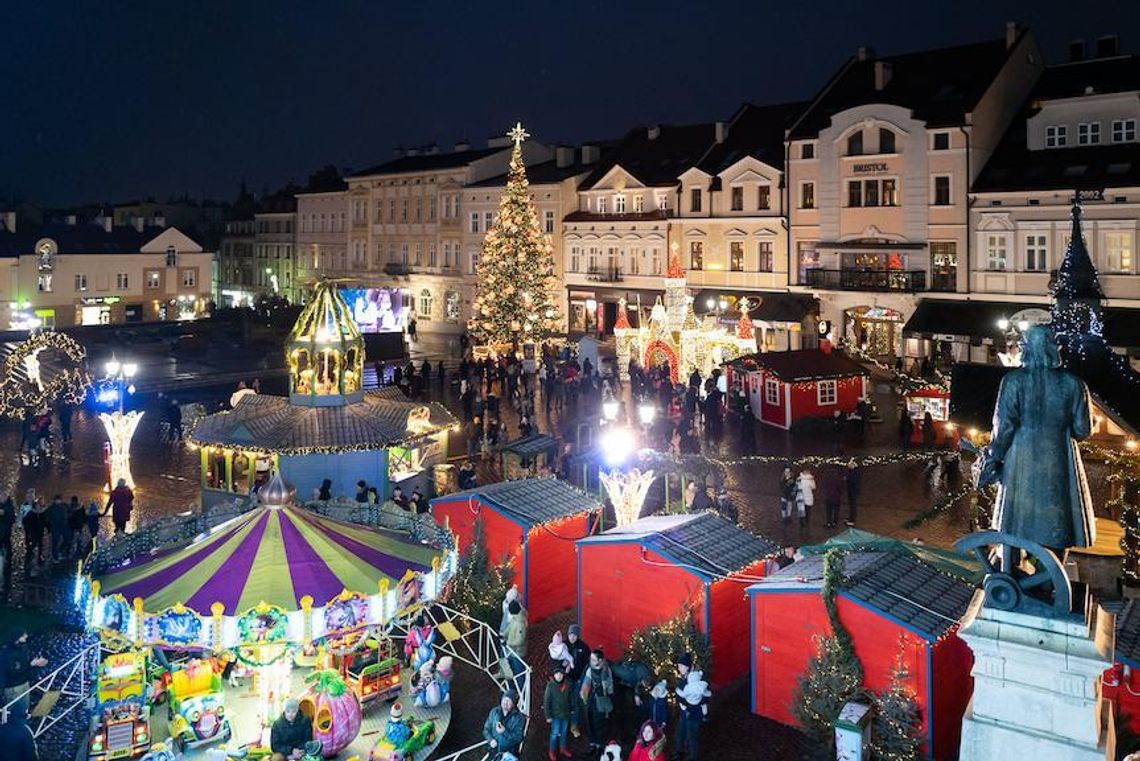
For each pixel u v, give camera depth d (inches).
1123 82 1763.0
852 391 1466.5
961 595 566.9
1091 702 315.9
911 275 1881.2
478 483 1135.0
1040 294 1726.1
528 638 709.9
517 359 1921.8
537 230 2098.9
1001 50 1909.4
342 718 532.7
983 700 334.0
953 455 959.6
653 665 605.6
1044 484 335.0
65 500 1068.5
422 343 2657.5
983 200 1792.6
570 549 771.4
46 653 688.4
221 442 1007.6
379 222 3203.7
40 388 1494.8
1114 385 842.8
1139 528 682.8
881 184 1936.5
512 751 500.7
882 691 531.2
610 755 496.4
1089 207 1657.2
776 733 573.9
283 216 3666.3
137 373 1998.0
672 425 1368.1
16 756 474.3
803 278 2086.6
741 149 2271.2
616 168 2464.3
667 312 1696.6
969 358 1792.6
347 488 1008.9
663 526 685.9
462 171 2876.5
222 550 569.6
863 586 553.0
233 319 2694.4
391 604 557.9
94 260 3083.2
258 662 542.6
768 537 925.2
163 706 590.2
